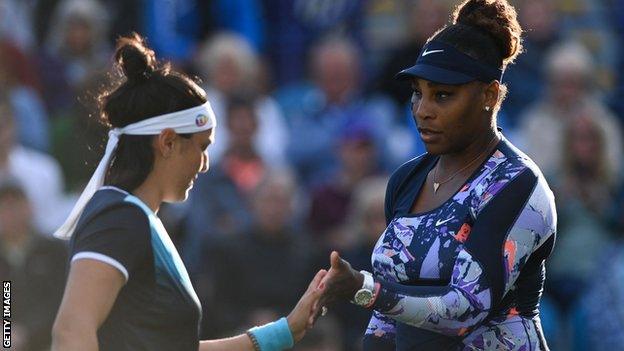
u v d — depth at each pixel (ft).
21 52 103.04
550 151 99.81
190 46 113.29
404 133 102.27
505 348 45.24
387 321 48.67
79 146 95.04
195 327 46.70
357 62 105.40
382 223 86.69
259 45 116.57
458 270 44.01
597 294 92.63
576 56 102.01
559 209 95.96
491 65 44.73
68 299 43.60
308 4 117.50
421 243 45.34
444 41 44.68
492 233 44.04
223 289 87.25
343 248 87.86
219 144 98.17
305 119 102.06
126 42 46.29
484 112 45.11
